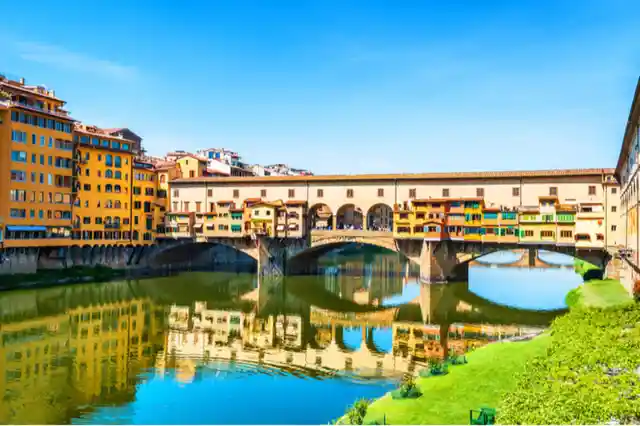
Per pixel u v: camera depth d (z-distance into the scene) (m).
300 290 83.50
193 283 88.19
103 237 91.06
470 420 23.28
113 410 32.19
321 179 91.94
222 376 39.09
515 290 79.94
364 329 57.28
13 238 74.12
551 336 38.09
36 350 46.22
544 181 77.75
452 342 49.25
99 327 55.94
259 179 96.81
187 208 102.75
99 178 90.81
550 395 23.58
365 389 35.62
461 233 80.69
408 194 86.31
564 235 74.12
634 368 25.67
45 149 79.81
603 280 69.50
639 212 41.94
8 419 30.73
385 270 112.62
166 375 39.53
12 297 68.56
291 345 49.78
